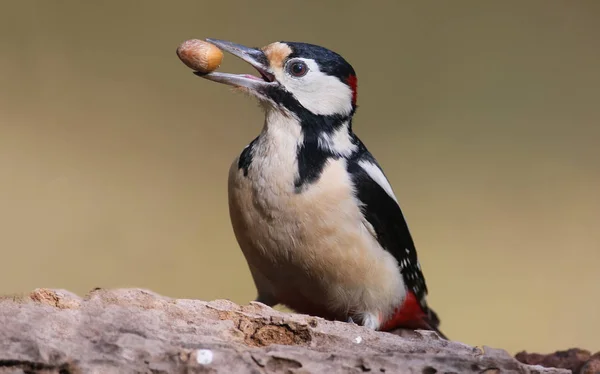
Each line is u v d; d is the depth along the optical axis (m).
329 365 6.27
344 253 7.56
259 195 7.55
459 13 18.52
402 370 6.32
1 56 16.06
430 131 16.64
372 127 16.73
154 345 6.11
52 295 6.25
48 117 15.30
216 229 13.52
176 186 14.36
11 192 13.64
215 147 15.34
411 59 18.12
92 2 17.25
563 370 6.53
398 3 18.61
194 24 17.62
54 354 5.95
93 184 14.07
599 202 15.05
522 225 14.34
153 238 13.13
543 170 15.77
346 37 18.14
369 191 7.66
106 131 15.28
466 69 17.95
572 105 17.50
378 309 7.97
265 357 6.18
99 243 12.89
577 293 13.16
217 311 6.48
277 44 8.05
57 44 16.58
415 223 14.24
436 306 12.64
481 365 6.42
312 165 7.62
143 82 16.36
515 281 13.15
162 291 12.16
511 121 17.02
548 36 18.50
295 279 7.82
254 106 16.12
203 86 16.45
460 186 15.24
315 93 7.89
